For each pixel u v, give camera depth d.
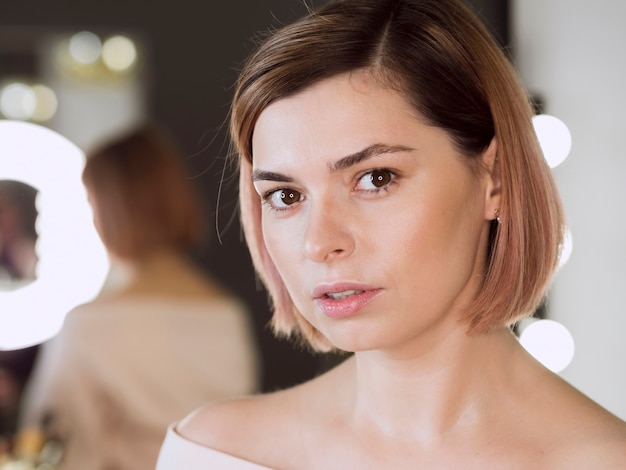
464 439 0.91
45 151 2.67
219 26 2.73
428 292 0.86
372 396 0.96
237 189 1.09
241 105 0.91
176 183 2.29
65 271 2.65
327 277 0.85
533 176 0.92
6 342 2.59
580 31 2.08
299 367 2.70
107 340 2.20
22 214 2.65
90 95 2.70
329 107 0.85
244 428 1.05
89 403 2.19
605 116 1.99
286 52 0.87
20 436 2.31
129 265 2.24
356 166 0.84
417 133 0.85
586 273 2.11
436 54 0.87
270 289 1.06
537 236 0.92
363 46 0.85
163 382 2.20
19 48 2.68
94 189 2.26
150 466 2.17
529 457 0.88
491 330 0.93
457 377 0.92
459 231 0.88
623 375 1.95
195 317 2.23
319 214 0.85
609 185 2.00
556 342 2.16
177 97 2.72
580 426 0.88
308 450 1.00
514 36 2.38
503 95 0.91
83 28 2.70
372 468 0.95
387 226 0.84
